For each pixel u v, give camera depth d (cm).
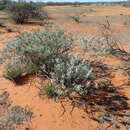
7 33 1020
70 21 1766
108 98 374
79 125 306
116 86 421
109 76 470
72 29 1215
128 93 393
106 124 310
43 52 432
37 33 489
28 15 1619
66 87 382
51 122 311
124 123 312
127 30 1241
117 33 1109
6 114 328
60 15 2405
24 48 440
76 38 673
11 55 504
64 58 452
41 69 446
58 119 316
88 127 303
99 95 383
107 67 525
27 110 336
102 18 2095
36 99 362
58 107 341
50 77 424
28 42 468
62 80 370
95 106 349
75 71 387
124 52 596
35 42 455
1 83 423
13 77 415
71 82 388
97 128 301
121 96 382
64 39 471
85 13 2775
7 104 354
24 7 1572
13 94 382
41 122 311
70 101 356
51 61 435
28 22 1627
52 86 373
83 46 621
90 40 624
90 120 317
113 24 1554
